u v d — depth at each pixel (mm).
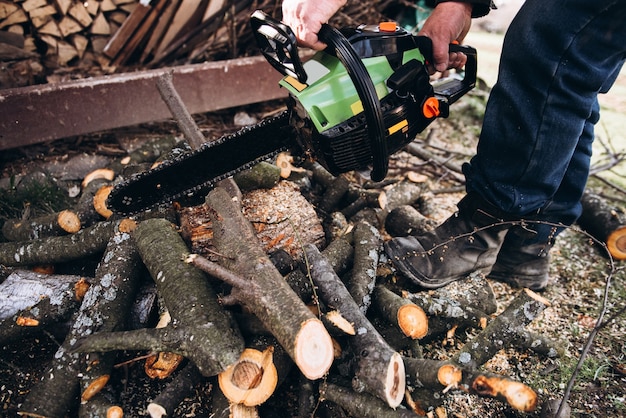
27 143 2779
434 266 1948
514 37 1641
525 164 1724
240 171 1931
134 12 3510
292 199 2092
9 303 1850
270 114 3611
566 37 1533
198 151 1788
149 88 3023
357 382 1508
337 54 1469
